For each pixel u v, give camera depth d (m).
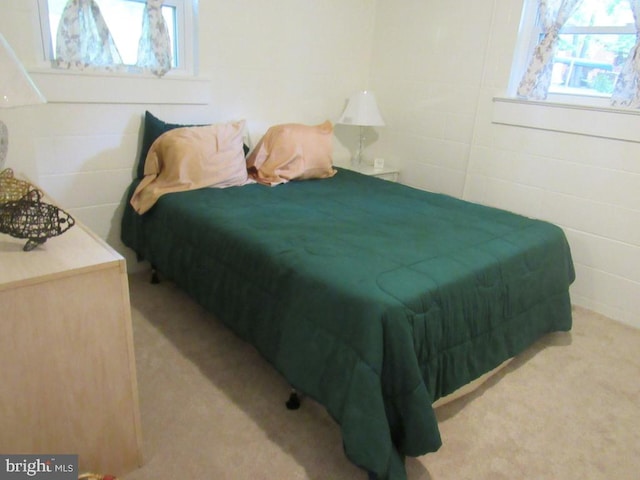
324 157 2.83
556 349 2.20
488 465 1.52
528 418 1.75
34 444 1.22
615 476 1.51
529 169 2.71
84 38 2.26
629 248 2.40
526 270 1.89
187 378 1.86
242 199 2.29
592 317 2.52
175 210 2.19
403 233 1.93
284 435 1.60
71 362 1.21
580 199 2.53
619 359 2.14
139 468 1.44
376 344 1.32
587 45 2.47
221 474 1.43
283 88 3.05
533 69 2.57
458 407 1.79
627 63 2.27
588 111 2.41
